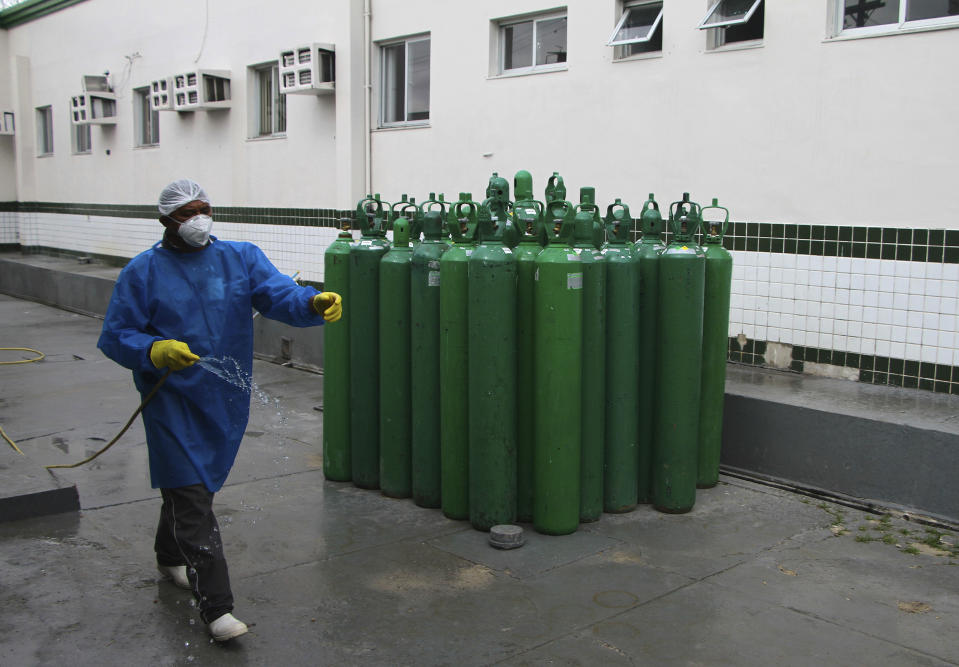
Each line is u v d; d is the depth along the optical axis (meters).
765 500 4.93
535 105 7.62
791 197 6.00
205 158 12.02
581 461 4.51
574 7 7.22
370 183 9.38
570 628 3.42
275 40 10.41
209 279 3.42
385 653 3.23
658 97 6.70
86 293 12.86
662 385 4.65
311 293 3.45
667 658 3.20
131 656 3.19
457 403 4.52
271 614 3.54
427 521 4.62
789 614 3.55
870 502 4.74
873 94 5.55
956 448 4.39
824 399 5.18
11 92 17.45
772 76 6.03
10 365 9.07
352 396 5.09
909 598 3.70
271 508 4.81
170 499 3.38
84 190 15.48
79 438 6.25
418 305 4.64
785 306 6.10
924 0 5.38
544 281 4.20
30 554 4.10
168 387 3.33
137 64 13.45
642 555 4.16
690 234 4.73
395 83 9.33
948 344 5.32
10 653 3.19
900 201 5.48
